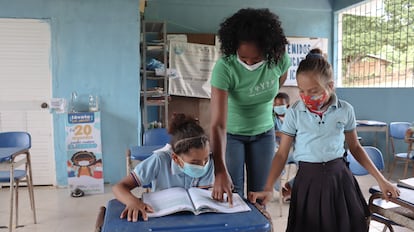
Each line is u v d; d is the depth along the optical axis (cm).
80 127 395
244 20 158
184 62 545
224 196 130
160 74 499
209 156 150
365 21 586
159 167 149
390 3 547
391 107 550
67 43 421
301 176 151
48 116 427
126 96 434
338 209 146
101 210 131
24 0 411
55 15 416
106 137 434
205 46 552
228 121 193
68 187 408
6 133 326
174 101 557
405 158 439
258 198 138
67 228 306
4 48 414
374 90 570
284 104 357
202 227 105
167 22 566
